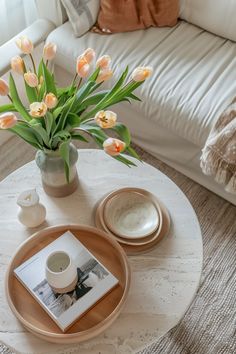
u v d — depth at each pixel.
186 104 1.70
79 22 1.92
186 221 1.37
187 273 1.27
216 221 1.89
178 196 1.42
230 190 1.64
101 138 1.18
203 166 1.67
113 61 1.85
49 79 1.17
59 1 1.96
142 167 1.49
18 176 1.48
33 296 1.22
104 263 1.28
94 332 1.13
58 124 1.19
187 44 1.91
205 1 1.90
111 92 1.21
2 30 2.13
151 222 1.35
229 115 1.60
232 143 1.55
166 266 1.28
